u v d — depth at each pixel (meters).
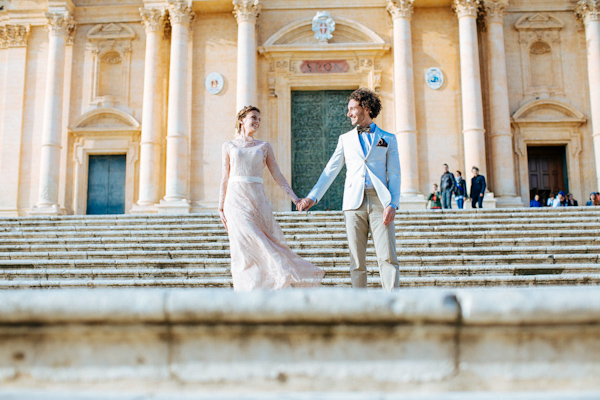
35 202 24.06
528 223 12.95
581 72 23.69
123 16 24.78
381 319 2.54
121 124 24.17
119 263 10.32
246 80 22.31
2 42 25.22
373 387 2.56
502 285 8.67
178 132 22.36
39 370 2.64
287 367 2.58
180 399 2.49
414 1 23.19
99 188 24.28
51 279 9.62
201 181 23.08
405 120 21.94
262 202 5.59
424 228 12.32
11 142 24.44
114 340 2.64
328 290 2.60
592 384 2.53
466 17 22.33
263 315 2.54
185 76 22.81
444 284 8.72
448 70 23.34
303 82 23.81
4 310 2.55
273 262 5.31
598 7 23.12
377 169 5.62
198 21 24.08
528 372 2.54
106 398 2.50
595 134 22.64
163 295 2.57
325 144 24.16
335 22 23.83
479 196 18.67
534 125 23.47
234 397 2.50
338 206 23.89
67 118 24.28
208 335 2.61
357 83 23.69
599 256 9.79
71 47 24.62
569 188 23.23
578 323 2.51
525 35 24.00
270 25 24.12
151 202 22.53
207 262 10.15
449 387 2.54
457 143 22.89
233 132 23.34
